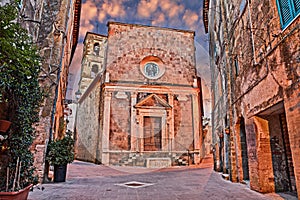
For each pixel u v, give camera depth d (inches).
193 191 151.6
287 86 118.6
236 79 201.2
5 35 89.0
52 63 213.8
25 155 131.0
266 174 151.2
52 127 204.4
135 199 126.1
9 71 97.6
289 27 118.3
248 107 171.0
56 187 164.7
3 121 110.8
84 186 170.4
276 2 130.7
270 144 164.2
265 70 143.2
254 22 159.6
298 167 108.7
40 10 192.9
